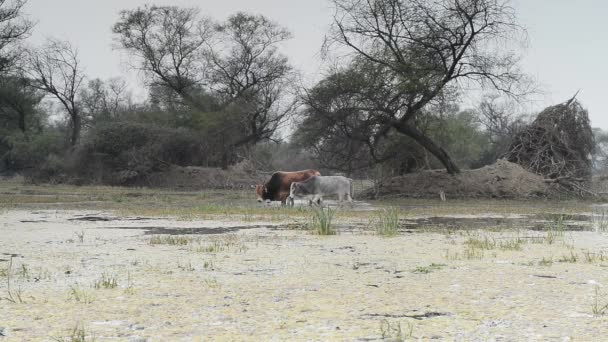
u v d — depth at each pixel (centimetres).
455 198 4284
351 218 2395
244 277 1023
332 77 4091
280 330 691
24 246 1466
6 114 7975
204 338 660
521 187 4372
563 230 1939
